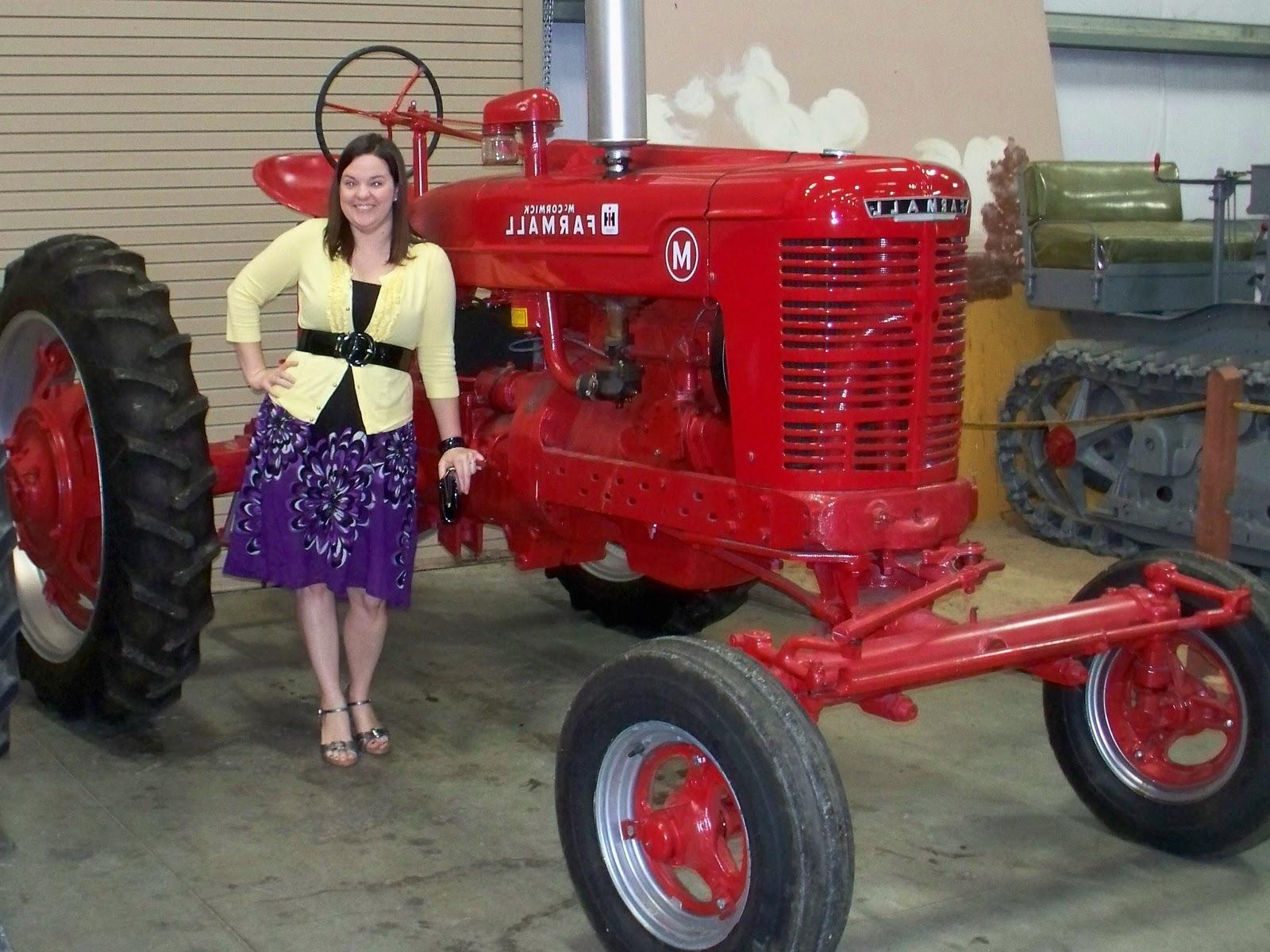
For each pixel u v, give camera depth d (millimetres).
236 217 4793
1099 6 6969
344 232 3146
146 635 3258
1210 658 2887
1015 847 2980
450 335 3227
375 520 3207
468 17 5059
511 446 3240
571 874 2518
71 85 4496
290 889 2734
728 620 4551
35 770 3295
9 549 2877
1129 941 2598
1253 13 7438
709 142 5340
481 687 3895
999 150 5953
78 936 2547
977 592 4875
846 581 2674
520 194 3129
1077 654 2650
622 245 2867
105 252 3469
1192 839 2877
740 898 2281
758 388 2652
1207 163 7566
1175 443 5176
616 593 4301
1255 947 2584
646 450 2979
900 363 2631
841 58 5641
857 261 2557
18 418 3646
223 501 4836
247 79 4738
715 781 2355
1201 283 5520
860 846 2963
